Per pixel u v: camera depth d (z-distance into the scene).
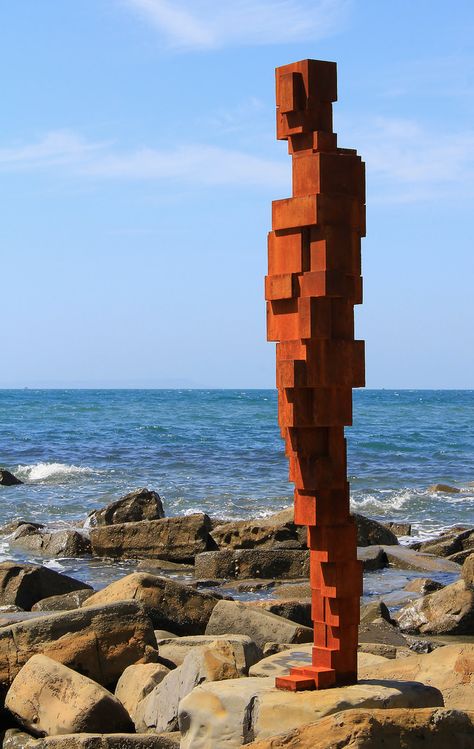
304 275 7.16
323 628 7.43
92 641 10.62
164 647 11.31
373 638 13.70
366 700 6.98
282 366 7.16
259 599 18.23
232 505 30.83
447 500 32.91
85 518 28.47
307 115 7.25
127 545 22.83
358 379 7.23
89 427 66.56
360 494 34.03
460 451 49.84
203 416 84.50
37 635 10.60
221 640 9.77
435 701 7.28
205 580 19.97
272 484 35.94
